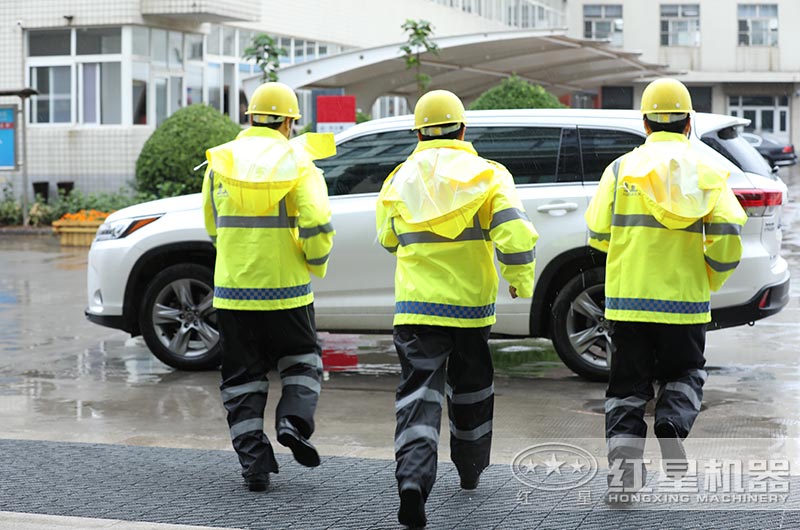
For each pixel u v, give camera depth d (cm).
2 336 1590
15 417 1095
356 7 4950
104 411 1122
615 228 797
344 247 1249
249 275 832
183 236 1305
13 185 3622
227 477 855
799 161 7994
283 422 816
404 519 708
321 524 738
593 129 1223
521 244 736
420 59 3822
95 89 3569
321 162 1280
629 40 8731
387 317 1251
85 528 729
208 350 1320
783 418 1051
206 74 3897
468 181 748
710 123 1201
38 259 2595
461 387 788
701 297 787
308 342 851
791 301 1830
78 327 1669
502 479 843
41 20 3575
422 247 761
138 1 3491
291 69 3538
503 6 7212
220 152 838
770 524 725
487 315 771
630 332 794
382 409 1126
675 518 740
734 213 766
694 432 995
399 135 1270
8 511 765
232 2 3609
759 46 8581
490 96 3738
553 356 1416
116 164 3516
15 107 3319
